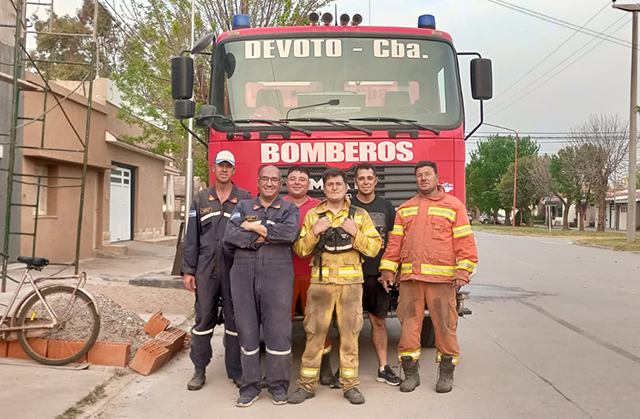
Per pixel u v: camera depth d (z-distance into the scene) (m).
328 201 5.50
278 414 5.11
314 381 5.54
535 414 5.06
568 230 53.75
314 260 5.48
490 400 5.45
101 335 6.82
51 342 6.31
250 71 6.80
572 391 5.71
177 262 12.37
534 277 15.19
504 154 77.06
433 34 7.00
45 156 14.31
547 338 8.05
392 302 6.49
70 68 32.28
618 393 5.64
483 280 14.54
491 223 84.06
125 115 17.39
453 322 5.72
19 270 13.26
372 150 6.39
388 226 6.00
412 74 6.87
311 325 5.46
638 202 54.75
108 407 5.28
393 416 5.04
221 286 5.80
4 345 6.50
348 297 5.44
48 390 5.46
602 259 20.92
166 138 17.58
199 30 16.47
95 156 17.44
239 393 5.66
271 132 6.37
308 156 6.36
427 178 5.66
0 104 13.27
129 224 21.91
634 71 28.12
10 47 13.53
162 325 7.44
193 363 6.25
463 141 6.59
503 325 8.96
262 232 5.28
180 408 5.28
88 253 17.41
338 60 6.84
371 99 6.77
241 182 6.38
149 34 16.73
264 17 16.61
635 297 11.78
